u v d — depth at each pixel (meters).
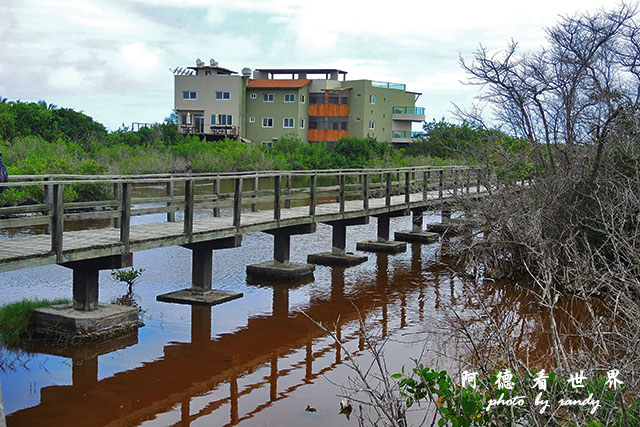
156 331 10.21
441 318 10.83
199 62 54.53
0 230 18.56
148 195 28.25
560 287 12.59
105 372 8.48
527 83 13.89
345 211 15.12
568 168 12.95
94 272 9.95
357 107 55.31
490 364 6.77
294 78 57.94
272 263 14.47
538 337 9.74
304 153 45.56
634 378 5.09
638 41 13.25
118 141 45.06
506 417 4.52
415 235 19.80
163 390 7.96
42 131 42.50
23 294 11.99
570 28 13.62
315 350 9.48
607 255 11.69
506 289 13.02
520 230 12.10
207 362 8.95
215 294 12.31
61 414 7.20
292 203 27.56
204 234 11.14
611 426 4.56
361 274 14.84
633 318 5.64
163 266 15.14
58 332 9.59
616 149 12.42
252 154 41.28
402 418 4.89
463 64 14.30
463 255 15.47
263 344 9.73
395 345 9.61
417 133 58.28
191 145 42.91
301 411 7.32
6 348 9.21
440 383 4.84
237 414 7.27
